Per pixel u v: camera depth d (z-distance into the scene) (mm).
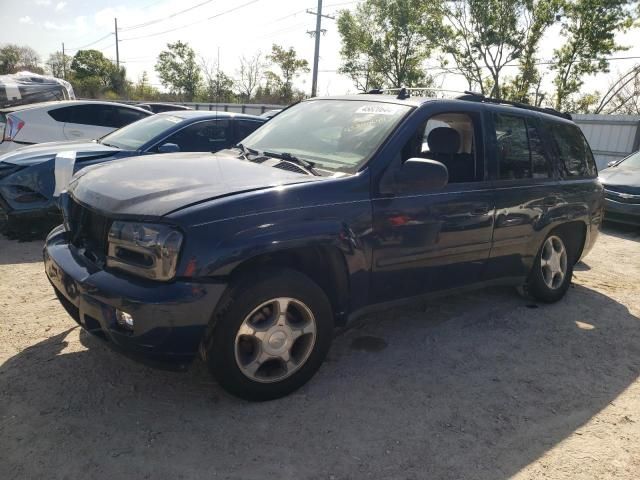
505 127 4230
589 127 18109
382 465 2559
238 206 2711
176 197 2736
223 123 7066
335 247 3041
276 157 3615
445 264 3744
